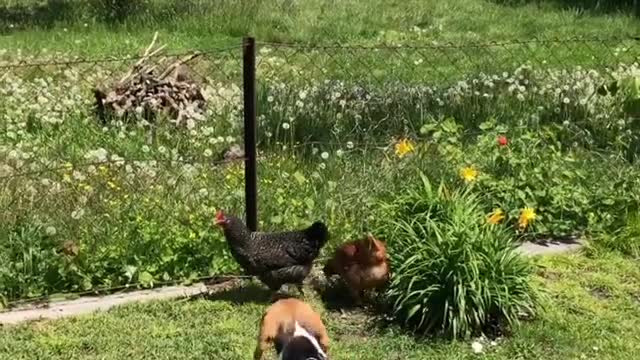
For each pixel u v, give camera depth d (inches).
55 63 296.0
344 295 236.2
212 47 500.7
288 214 256.2
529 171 273.4
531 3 641.6
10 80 352.5
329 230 251.4
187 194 261.0
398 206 243.9
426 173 272.8
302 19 566.6
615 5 633.0
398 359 213.5
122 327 220.2
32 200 251.6
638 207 272.1
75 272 236.1
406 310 223.3
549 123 321.1
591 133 318.0
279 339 196.1
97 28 552.4
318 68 388.5
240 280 241.9
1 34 545.3
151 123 325.1
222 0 588.1
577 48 458.0
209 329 220.2
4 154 287.6
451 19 585.9
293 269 229.0
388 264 229.0
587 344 219.9
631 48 444.8
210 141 300.0
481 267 223.5
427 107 329.1
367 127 315.0
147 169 269.9
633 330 226.7
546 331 222.2
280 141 309.6
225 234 230.5
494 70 396.2
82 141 308.7
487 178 268.8
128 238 243.0
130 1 589.3
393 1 638.5
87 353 211.9
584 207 271.6
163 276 240.1
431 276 222.1
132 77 341.1
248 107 240.8
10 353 210.2
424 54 447.2
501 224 251.4
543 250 260.7
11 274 232.8
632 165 297.6
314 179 274.4
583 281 246.1
